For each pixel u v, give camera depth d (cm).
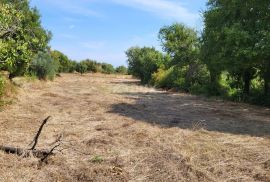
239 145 1121
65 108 1823
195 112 1898
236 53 2153
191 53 3834
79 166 859
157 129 1341
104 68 8844
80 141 1112
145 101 2398
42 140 1105
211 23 2591
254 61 2153
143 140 1138
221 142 1157
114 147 1044
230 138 1223
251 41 2123
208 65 2772
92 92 2941
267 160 950
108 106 1984
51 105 1906
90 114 1669
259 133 1337
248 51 2055
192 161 919
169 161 910
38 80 3428
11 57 1237
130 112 1805
